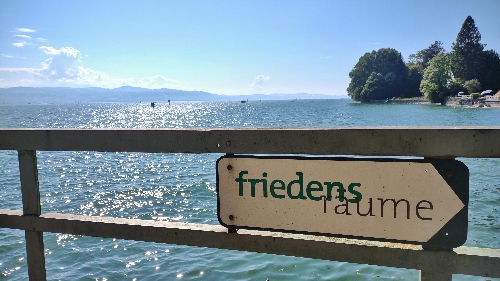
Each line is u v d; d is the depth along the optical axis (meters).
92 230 2.31
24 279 6.54
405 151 1.79
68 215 2.42
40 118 81.38
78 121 69.31
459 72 109.19
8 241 8.33
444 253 1.76
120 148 2.22
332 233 1.95
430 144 1.75
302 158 1.96
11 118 81.06
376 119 58.78
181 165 20.95
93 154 26.69
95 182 16.41
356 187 1.89
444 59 107.44
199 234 2.14
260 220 2.06
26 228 2.41
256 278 6.39
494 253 1.74
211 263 7.07
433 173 1.77
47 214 2.45
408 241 1.83
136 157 24.58
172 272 6.75
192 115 87.94
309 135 1.92
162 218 10.77
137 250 7.81
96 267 7.01
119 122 65.62
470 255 1.73
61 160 23.88
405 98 129.62
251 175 2.05
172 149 2.14
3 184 15.94
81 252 7.71
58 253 7.66
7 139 2.37
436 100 107.94
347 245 1.90
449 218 1.76
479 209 10.32
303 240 1.97
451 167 1.74
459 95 100.25
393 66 140.00
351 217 1.91
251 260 7.13
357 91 147.38
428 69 111.62
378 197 1.86
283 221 2.03
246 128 2.03
